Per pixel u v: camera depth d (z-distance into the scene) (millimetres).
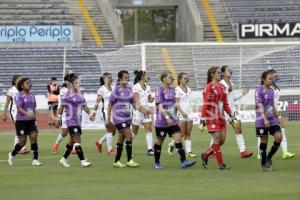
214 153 42938
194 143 63094
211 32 122875
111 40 119500
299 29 116125
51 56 110125
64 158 45844
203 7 127688
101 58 100750
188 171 42250
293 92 87438
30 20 119750
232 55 94000
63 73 103562
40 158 51656
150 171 42500
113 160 49688
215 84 42000
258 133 41844
